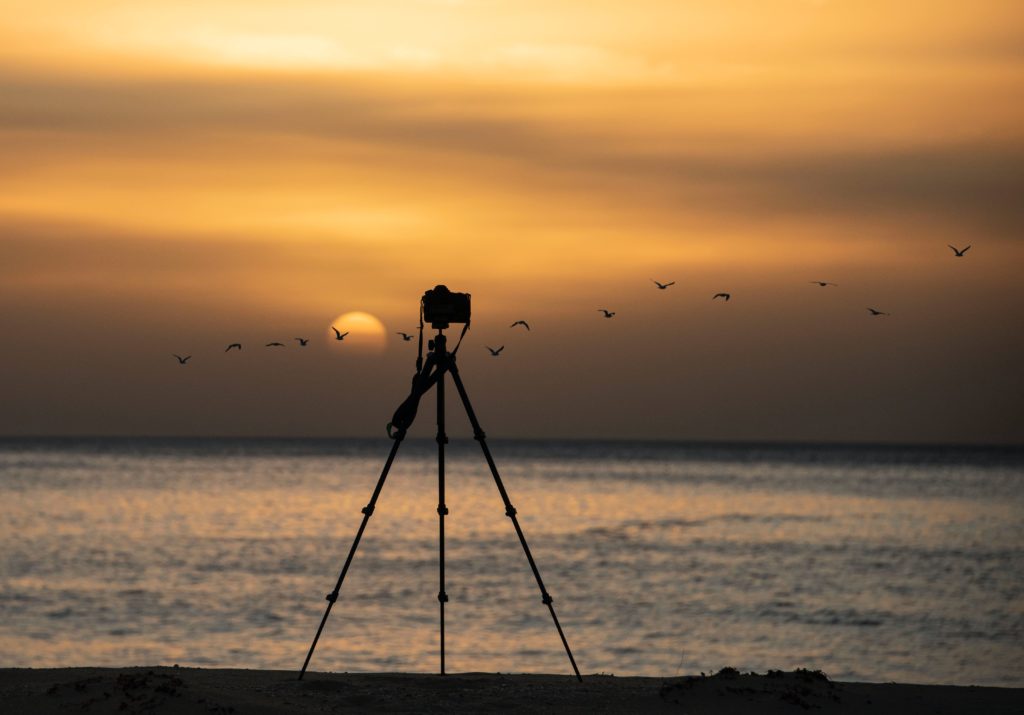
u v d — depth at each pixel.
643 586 79.62
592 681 22.52
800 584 82.38
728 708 20.08
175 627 59.81
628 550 105.50
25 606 67.12
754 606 71.19
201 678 21.55
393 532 120.06
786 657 54.72
